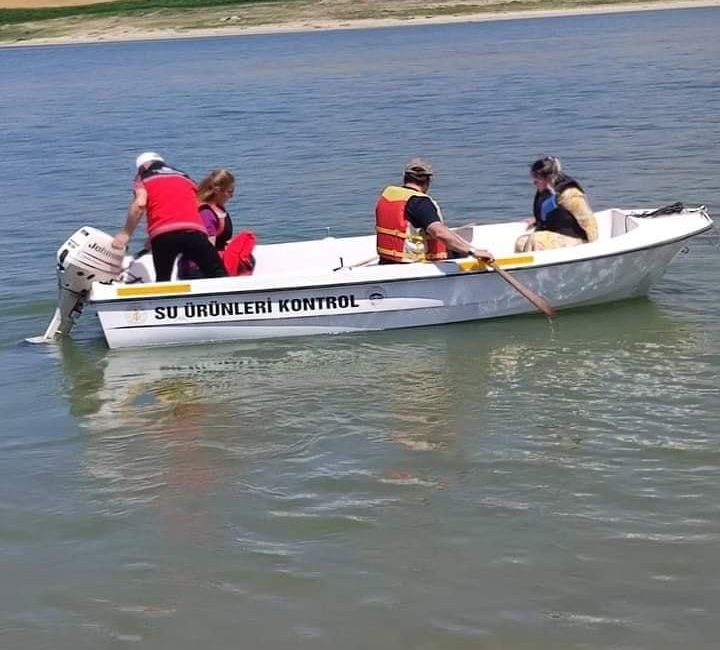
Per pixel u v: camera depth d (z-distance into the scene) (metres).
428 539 5.35
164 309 8.30
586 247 8.56
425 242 8.58
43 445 6.70
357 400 7.21
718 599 4.76
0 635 4.72
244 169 16.66
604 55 34.22
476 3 68.81
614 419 6.68
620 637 4.53
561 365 7.69
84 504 5.87
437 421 6.79
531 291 8.59
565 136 18.02
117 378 7.82
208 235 8.75
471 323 8.68
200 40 63.81
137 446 6.62
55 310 9.49
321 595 4.91
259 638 4.63
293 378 7.68
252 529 5.52
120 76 39.19
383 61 38.25
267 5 73.81
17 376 7.94
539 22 58.53
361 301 8.46
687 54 32.50
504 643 4.52
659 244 8.70
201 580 5.08
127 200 14.84
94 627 4.76
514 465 6.11
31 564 5.29
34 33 72.44
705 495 5.66
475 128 19.75
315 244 9.39
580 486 5.82
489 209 12.93
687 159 15.14
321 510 5.68
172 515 5.71
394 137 19.27
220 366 7.98
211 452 6.46
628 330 8.35
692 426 6.52
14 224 13.45
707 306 8.82
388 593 4.91
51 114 27.14
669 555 5.11
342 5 71.56
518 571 5.04
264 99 27.50
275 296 8.37
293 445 6.52
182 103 27.88
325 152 17.97
